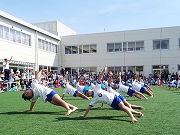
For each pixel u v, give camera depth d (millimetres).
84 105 7086
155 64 22734
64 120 4602
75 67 25578
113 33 24156
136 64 23344
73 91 8750
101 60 24531
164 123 4238
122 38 23859
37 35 21172
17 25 18109
